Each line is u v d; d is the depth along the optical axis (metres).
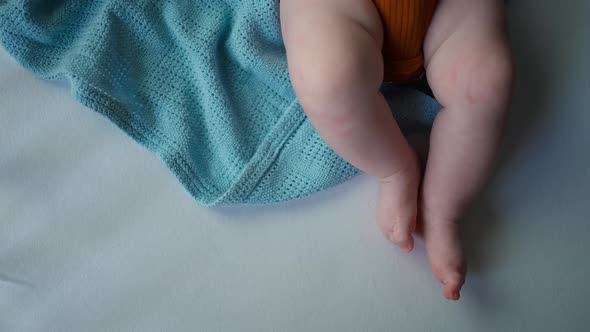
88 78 0.70
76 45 0.74
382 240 0.71
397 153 0.65
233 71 0.75
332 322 0.69
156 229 0.71
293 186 0.71
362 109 0.61
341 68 0.60
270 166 0.71
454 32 0.64
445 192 0.67
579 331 0.68
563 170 0.72
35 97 0.74
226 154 0.72
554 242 0.70
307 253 0.71
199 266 0.70
